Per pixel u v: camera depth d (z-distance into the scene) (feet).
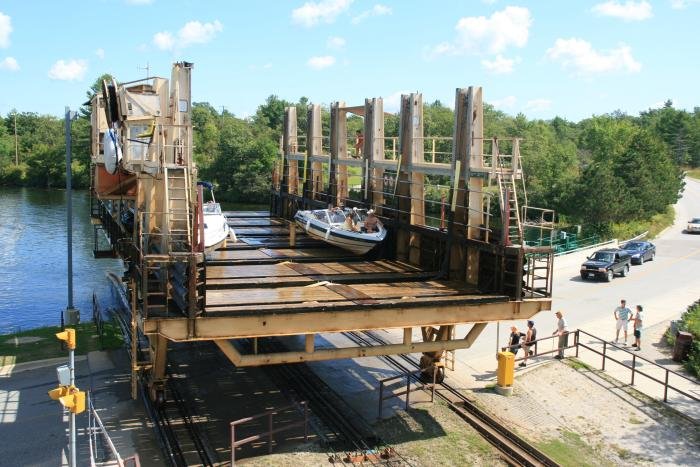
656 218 188.24
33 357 59.21
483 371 56.39
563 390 52.75
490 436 43.86
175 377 53.31
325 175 88.22
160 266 38.86
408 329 42.11
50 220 189.88
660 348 65.46
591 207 167.94
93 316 77.10
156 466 38.91
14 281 111.86
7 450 40.75
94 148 64.13
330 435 43.19
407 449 41.73
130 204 60.80
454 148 51.62
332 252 61.11
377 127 66.59
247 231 74.59
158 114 47.32
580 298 89.97
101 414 46.06
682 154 428.15
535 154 228.22
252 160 260.21
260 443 41.73
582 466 40.78
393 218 62.18
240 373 54.60
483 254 46.83
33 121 437.99
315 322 37.93
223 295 40.70
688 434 45.62
